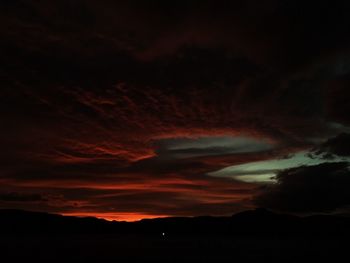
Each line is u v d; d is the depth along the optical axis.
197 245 85.62
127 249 68.19
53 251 60.44
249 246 82.94
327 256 55.41
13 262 44.16
